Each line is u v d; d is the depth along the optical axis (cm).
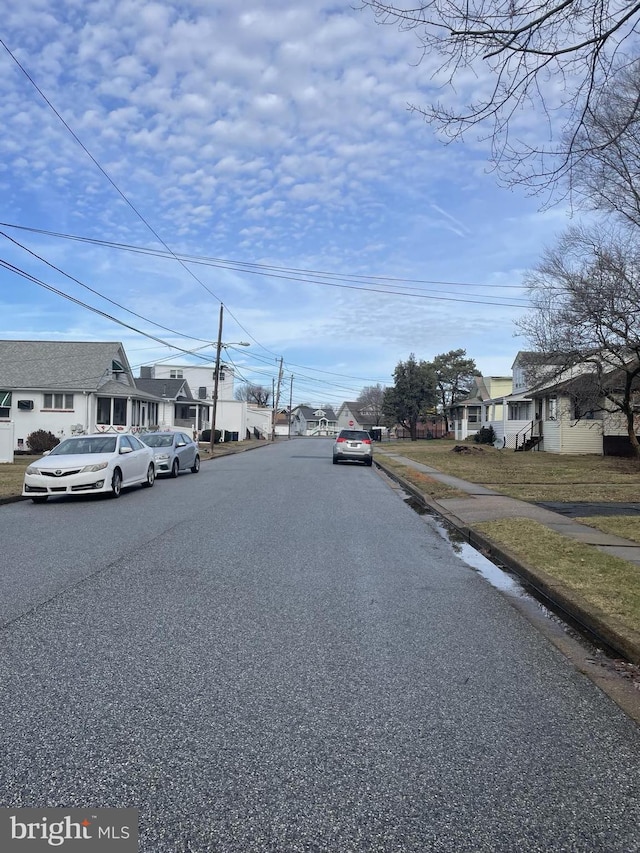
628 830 303
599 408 2630
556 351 2223
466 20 553
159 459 2155
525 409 3966
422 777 343
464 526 1160
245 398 13375
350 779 340
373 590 734
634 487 1798
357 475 2430
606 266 1966
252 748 369
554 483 1934
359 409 12438
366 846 289
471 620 632
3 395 3525
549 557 859
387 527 1200
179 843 289
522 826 304
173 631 574
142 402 4169
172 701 430
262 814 309
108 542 991
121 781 334
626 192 1609
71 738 377
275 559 884
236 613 631
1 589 710
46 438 3312
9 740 374
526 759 365
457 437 6481
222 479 2145
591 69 575
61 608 640
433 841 293
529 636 588
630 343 2050
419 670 496
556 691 464
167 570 807
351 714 416
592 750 377
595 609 623
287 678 473
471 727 403
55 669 482
